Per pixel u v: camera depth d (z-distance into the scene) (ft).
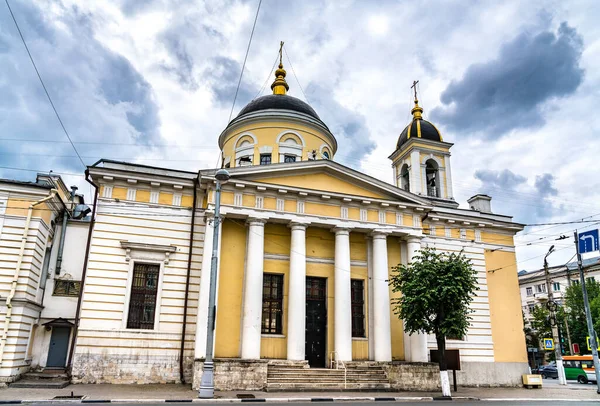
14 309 57.31
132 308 64.85
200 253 68.59
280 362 63.46
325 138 92.02
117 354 62.03
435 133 101.40
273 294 70.23
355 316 73.46
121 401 44.52
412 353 70.64
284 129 87.20
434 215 84.94
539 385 79.71
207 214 65.82
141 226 67.46
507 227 89.86
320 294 73.10
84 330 61.67
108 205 66.85
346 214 73.10
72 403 42.96
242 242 69.21
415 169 97.25
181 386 59.98
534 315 174.09
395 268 67.92
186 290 66.54
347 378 62.90
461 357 79.71
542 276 199.31
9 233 59.36
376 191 76.38
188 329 65.21
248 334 62.69
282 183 71.26
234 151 88.84
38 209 61.16
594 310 149.18
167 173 70.28
